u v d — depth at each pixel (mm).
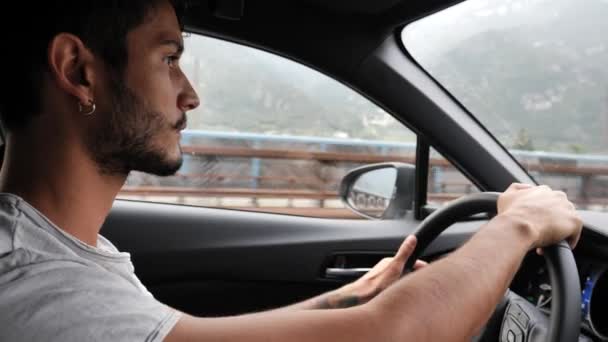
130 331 576
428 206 2172
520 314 1215
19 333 555
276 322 601
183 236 2127
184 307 2156
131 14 688
